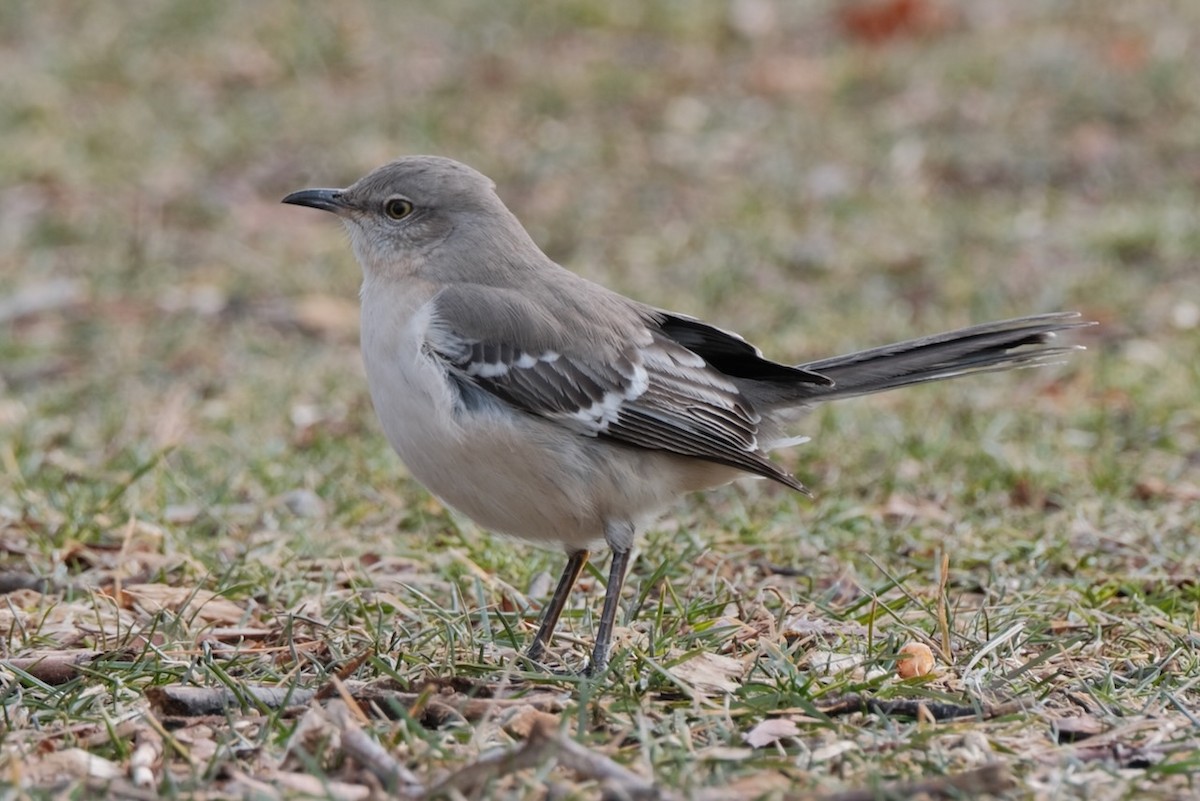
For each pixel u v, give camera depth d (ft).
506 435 28.60
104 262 62.80
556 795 21.17
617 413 29.19
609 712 24.34
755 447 30.53
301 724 23.15
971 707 25.03
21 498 38.11
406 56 84.07
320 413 47.78
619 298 31.24
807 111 77.25
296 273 61.72
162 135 74.49
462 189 30.76
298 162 73.15
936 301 57.93
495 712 24.40
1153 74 76.59
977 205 66.80
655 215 67.46
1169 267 59.47
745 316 56.65
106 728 24.12
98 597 31.86
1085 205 66.69
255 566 34.17
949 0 90.84
